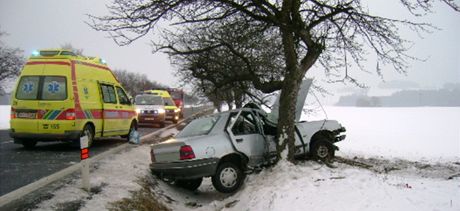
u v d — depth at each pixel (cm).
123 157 1027
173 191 887
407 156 1550
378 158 1456
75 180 734
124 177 803
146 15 807
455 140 2291
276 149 904
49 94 1082
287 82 893
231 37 1120
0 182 711
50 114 1071
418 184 737
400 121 4362
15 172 805
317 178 749
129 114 1426
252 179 895
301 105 1128
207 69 1145
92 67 1224
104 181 750
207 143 828
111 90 1319
